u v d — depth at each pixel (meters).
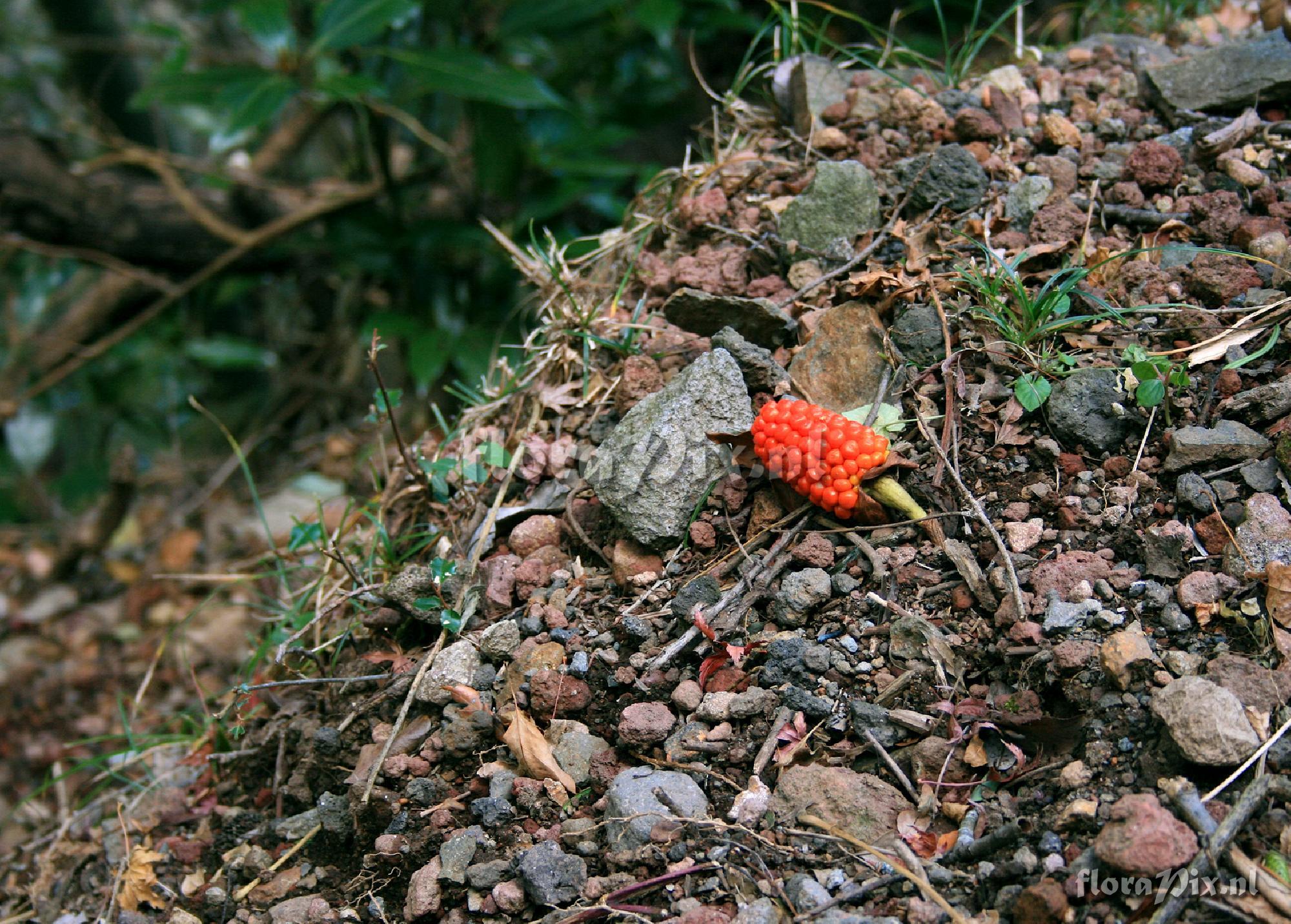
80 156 1.66
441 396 1.30
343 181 1.50
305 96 1.33
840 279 0.88
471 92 1.10
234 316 1.68
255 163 1.46
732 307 0.87
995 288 0.82
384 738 0.80
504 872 0.73
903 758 0.73
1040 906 0.67
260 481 1.41
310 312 1.63
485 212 1.31
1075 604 0.74
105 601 1.19
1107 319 0.82
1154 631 0.73
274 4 1.11
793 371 0.84
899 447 0.80
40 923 0.86
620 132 1.22
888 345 0.83
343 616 0.90
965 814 0.71
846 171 0.90
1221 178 0.88
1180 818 0.68
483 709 0.79
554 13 1.21
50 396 1.61
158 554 1.22
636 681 0.77
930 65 1.07
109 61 1.67
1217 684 0.70
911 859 0.70
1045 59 1.00
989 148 0.92
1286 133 0.89
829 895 0.69
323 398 1.50
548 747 0.76
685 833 0.72
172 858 0.84
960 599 0.76
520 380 0.93
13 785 1.05
